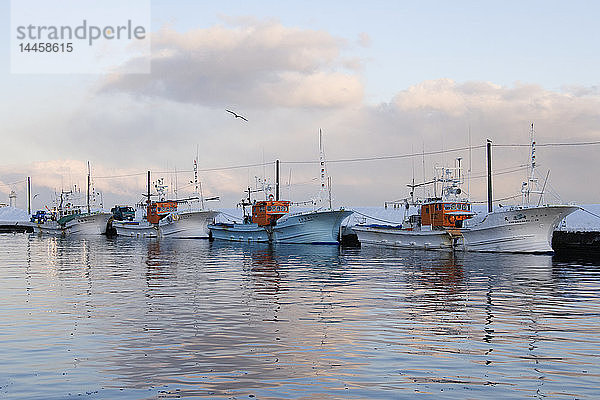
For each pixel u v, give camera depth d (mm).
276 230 90312
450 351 18922
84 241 102250
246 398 14508
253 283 37500
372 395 14688
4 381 15898
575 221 115500
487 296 31016
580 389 15086
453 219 70375
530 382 15680
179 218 108000
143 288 35000
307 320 24203
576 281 37656
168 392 14953
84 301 29641
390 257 60469
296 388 15234
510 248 62250
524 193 62375
